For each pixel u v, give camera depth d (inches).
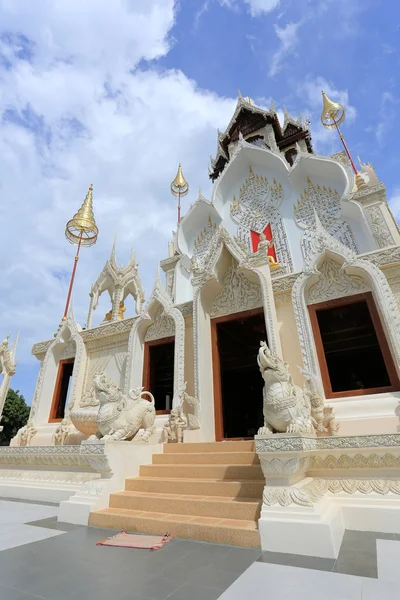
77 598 97.1
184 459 231.9
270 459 160.6
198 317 311.1
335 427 218.7
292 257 463.5
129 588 103.6
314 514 139.0
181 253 585.3
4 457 323.3
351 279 268.2
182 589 102.0
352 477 184.2
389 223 394.6
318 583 104.2
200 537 152.9
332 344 416.2
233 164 578.2
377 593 96.2
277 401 176.6
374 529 164.4
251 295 311.7
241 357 487.8
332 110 570.9
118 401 246.1
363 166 482.3
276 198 526.9
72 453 281.4
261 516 146.9
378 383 510.6
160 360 421.7
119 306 504.7
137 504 189.2
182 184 786.2
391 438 176.6
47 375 412.2
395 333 225.1
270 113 743.1
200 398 279.7
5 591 101.8
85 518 186.1
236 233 542.6
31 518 205.2
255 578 109.3
